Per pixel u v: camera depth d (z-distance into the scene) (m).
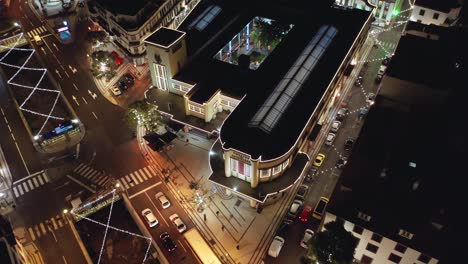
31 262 81.12
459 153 78.81
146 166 99.31
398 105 89.62
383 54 129.12
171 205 91.12
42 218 89.75
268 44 124.19
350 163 78.69
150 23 121.44
